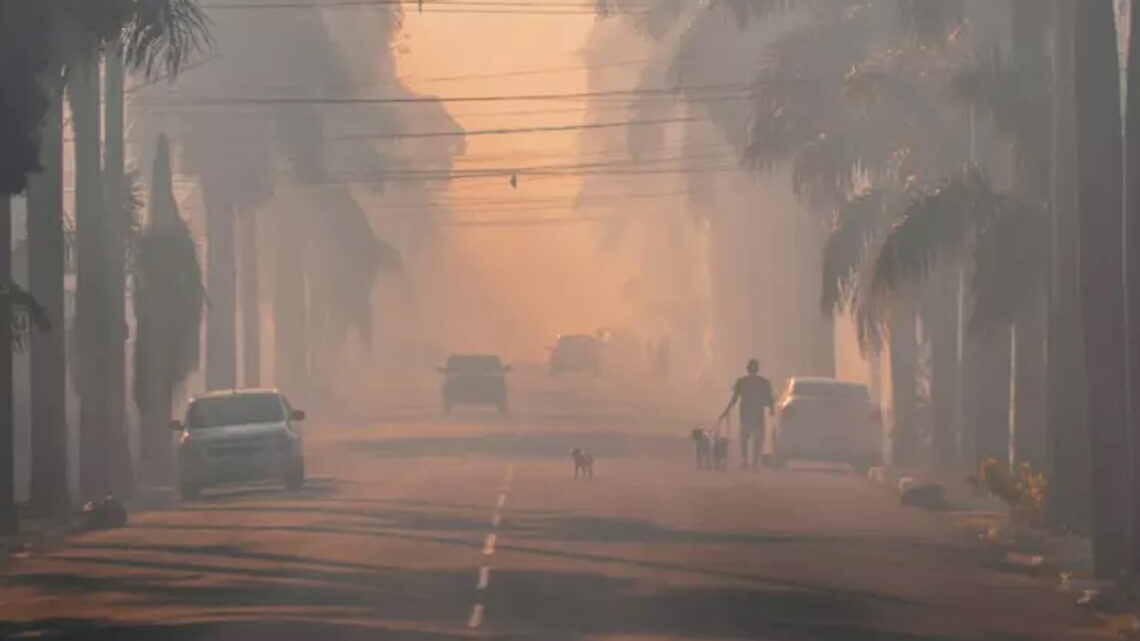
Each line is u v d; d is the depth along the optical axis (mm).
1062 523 76125
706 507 90312
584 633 49344
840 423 116438
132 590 59625
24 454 125750
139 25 62625
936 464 113188
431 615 52875
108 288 98062
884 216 108062
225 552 70938
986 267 86188
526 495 97875
